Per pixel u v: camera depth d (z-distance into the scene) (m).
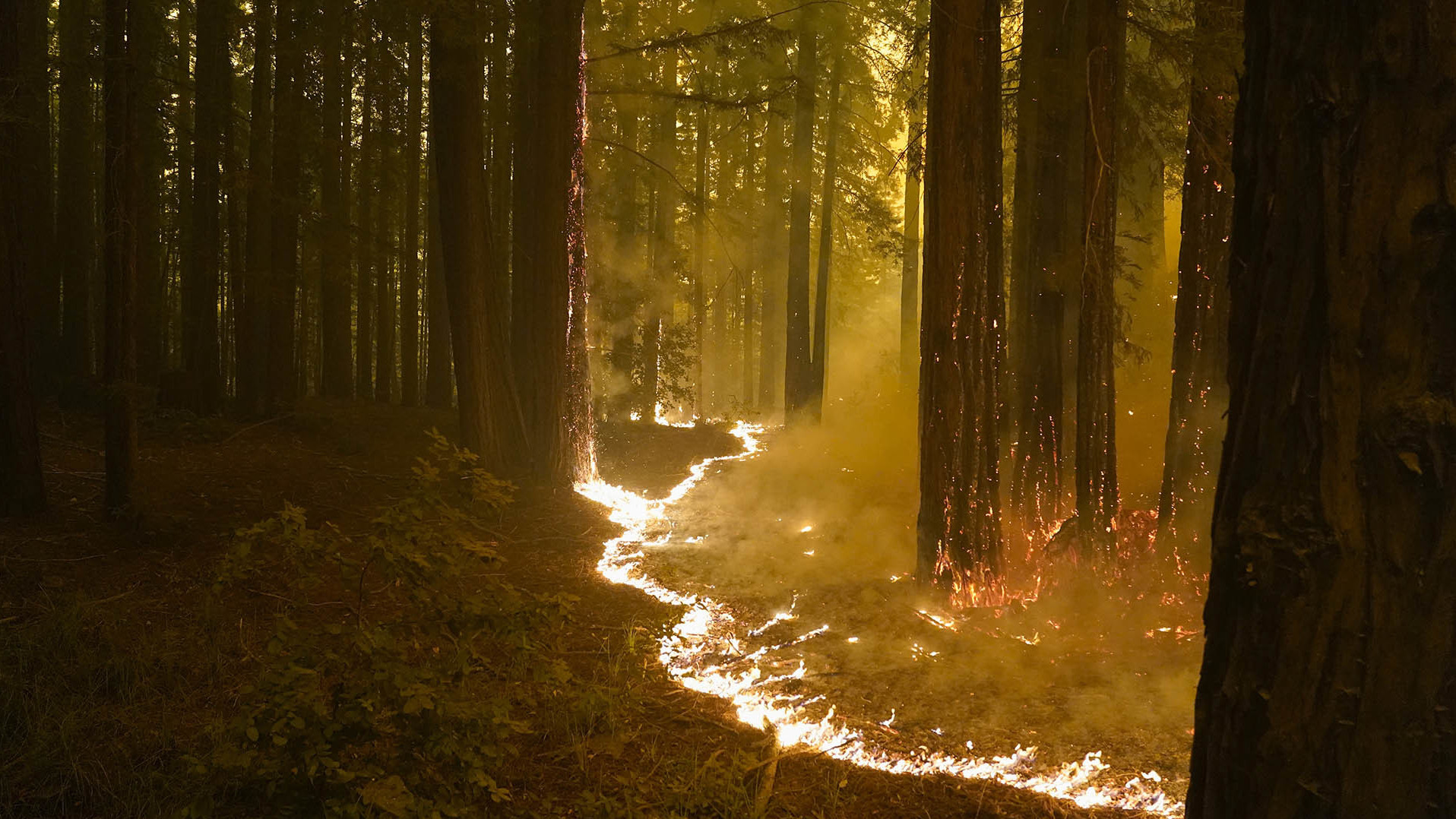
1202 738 2.08
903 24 16.55
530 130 14.30
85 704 4.98
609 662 6.27
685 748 4.99
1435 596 1.75
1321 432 1.86
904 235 19.94
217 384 12.85
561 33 12.28
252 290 12.08
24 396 7.69
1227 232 7.42
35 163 12.68
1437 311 1.76
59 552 7.11
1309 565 1.84
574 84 12.43
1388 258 1.79
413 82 16.22
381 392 19.22
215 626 6.18
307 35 11.91
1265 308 1.98
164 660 5.57
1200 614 7.02
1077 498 7.69
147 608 6.38
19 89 7.66
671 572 8.70
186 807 3.54
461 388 12.04
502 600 3.99
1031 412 8.84
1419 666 1.76
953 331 7.48
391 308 21.75
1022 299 9.87
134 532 7.61
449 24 11.01
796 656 6.48
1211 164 7.43
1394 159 1.80
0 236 7.54
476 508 4.03
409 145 18.08
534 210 12.45
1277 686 1.88
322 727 3.50
